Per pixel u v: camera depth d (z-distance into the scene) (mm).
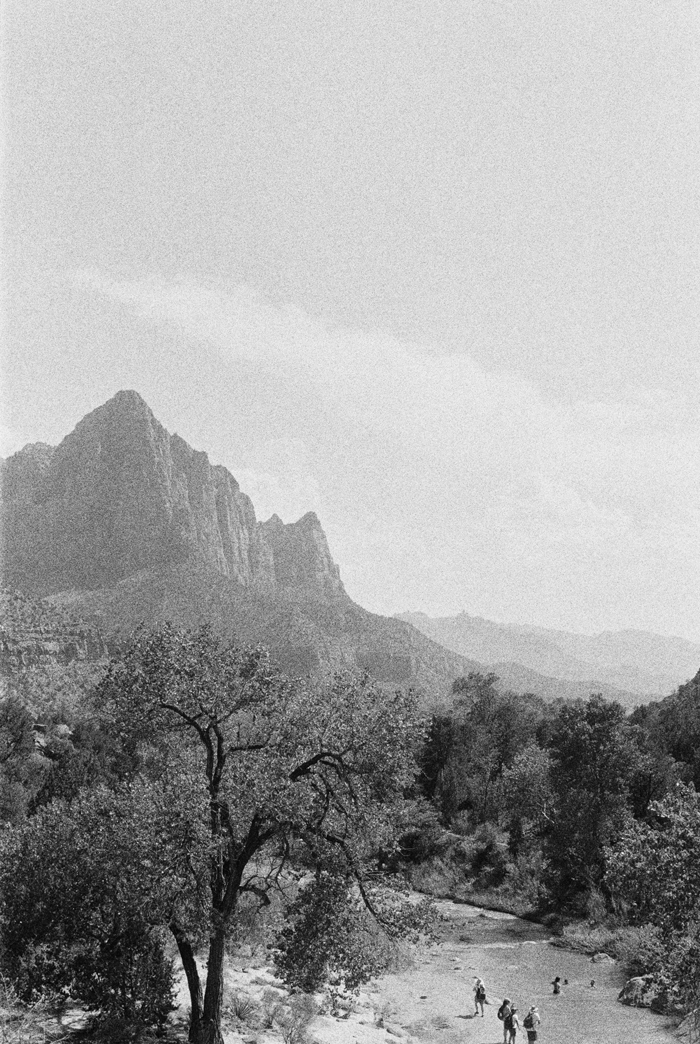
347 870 19578
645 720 91500
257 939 30203
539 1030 31312
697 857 18172
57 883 19031
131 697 19875
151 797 18438
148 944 19984
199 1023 18781
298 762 19594
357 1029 26672
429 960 42844
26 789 33625
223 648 20594
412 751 20141
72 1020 19375
